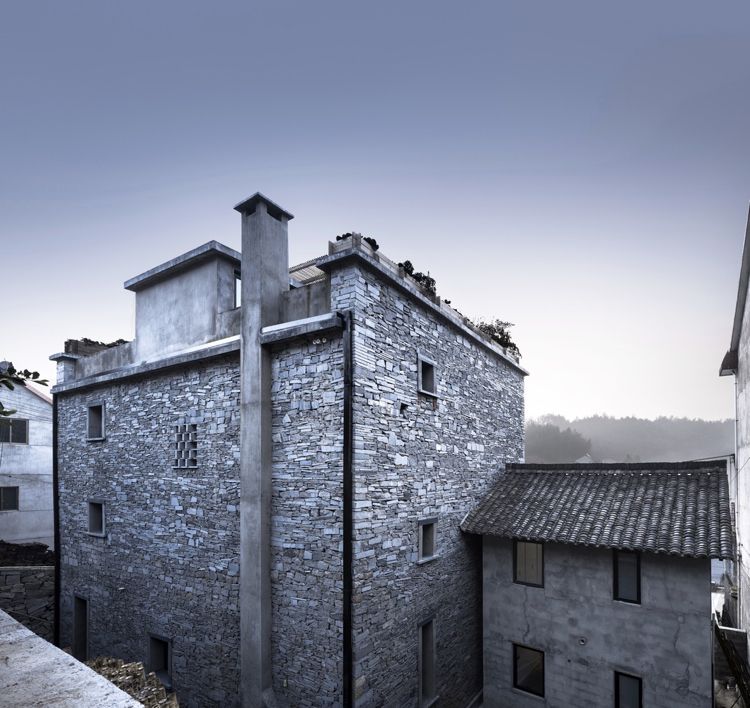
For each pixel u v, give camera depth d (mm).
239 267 10836
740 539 14008
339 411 7809
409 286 9164
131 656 10461
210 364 9703
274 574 8328
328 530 7766
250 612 8227
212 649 9000
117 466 11445
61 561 12734
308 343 8320
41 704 2016
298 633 7957
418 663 8938
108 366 12578
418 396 9547
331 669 7531
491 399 13094
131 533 10859
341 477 7695
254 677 8062
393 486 8570
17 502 18312
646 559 9219
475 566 11469
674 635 8812
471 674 10977
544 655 10109
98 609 11414
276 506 8453
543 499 11133
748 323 11539
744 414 12664
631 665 9148
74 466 12727
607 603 9508
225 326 9914
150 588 10266
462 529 10812
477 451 12023
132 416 11250
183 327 10797
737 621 15258
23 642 2656
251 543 8336
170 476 10172
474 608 11281
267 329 8586
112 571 11188
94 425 12492
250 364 8695
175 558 9852
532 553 10641
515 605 10547
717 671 12305
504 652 10594
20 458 18516
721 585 20250
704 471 10383
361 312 7988
